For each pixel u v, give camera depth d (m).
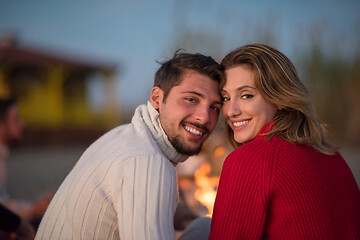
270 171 1.24
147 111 1.59
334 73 10.20
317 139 1.43
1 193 2.85
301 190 1.22
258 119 1.53
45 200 2.58
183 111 1.54
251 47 1.57
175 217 2.19
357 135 10.23
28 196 4.07
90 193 1.30
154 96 1.64
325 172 1.30
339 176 1.35
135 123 1.55
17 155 9.23
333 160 1.40
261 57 1.52
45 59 12.43
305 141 1.35
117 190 1.26
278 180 1.23
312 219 1.20
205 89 1.56
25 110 12.16
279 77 1.49
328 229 1.21
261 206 1.24
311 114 1.47
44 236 1.38
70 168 6.83
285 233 1.23
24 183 5.20
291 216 1.21
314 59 9.95
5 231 1.77
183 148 1.57
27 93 12.44
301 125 1.46
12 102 2.92
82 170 1.38
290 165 1.25
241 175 1.28
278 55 1.54
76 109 13.65
